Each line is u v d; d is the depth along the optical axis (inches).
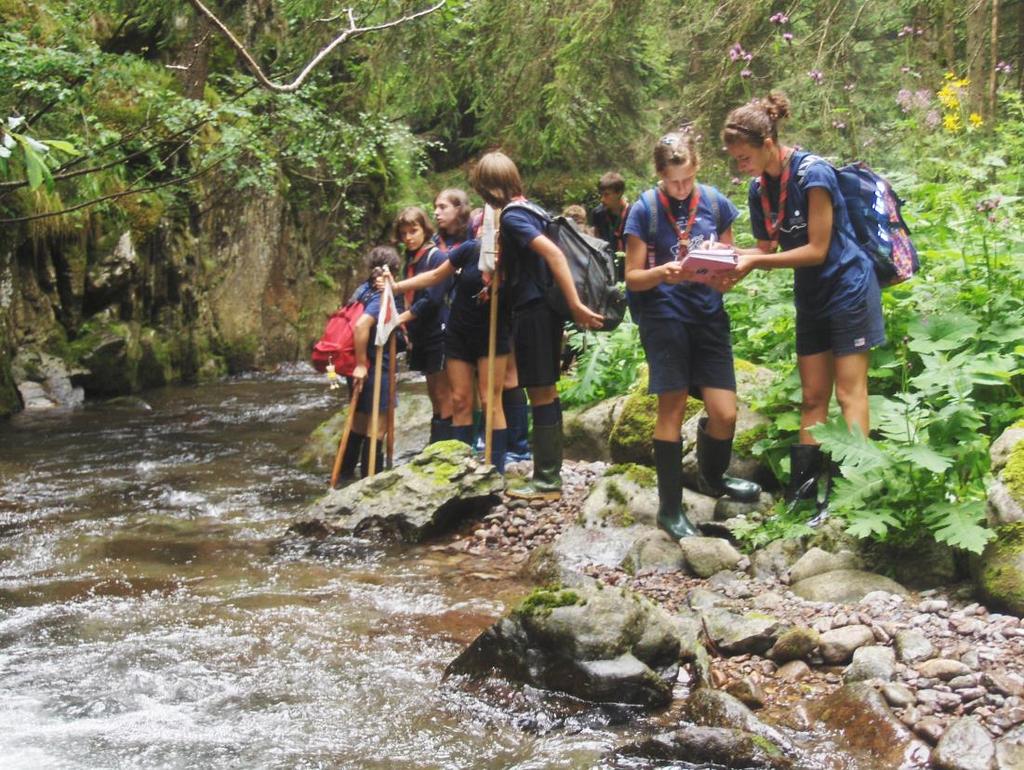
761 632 157.6
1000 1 470.3
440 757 133.3
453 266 253.8
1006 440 188.2
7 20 408.8
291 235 603.2
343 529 233.8
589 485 249.4
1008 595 159.2
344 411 335.0
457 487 236.1
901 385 223.5
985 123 396.8
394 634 175.0
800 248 190.2
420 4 450.6
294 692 152.4
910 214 273.6
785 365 245.6
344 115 536.1
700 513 214.4
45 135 391.2
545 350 239.1
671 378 201.2
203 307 537.3
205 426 388.2
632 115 661.3
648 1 444.8
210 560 218.4
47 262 441.7
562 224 229.6
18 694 151.6
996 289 230.1
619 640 147.9
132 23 514.9
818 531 189.0
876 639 156.3
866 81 516.7
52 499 272.1
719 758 129.0
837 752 131.1
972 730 127.6
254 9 541.6
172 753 134.3
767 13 418.3
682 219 200.1
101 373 454.0
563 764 130.3
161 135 456.4
